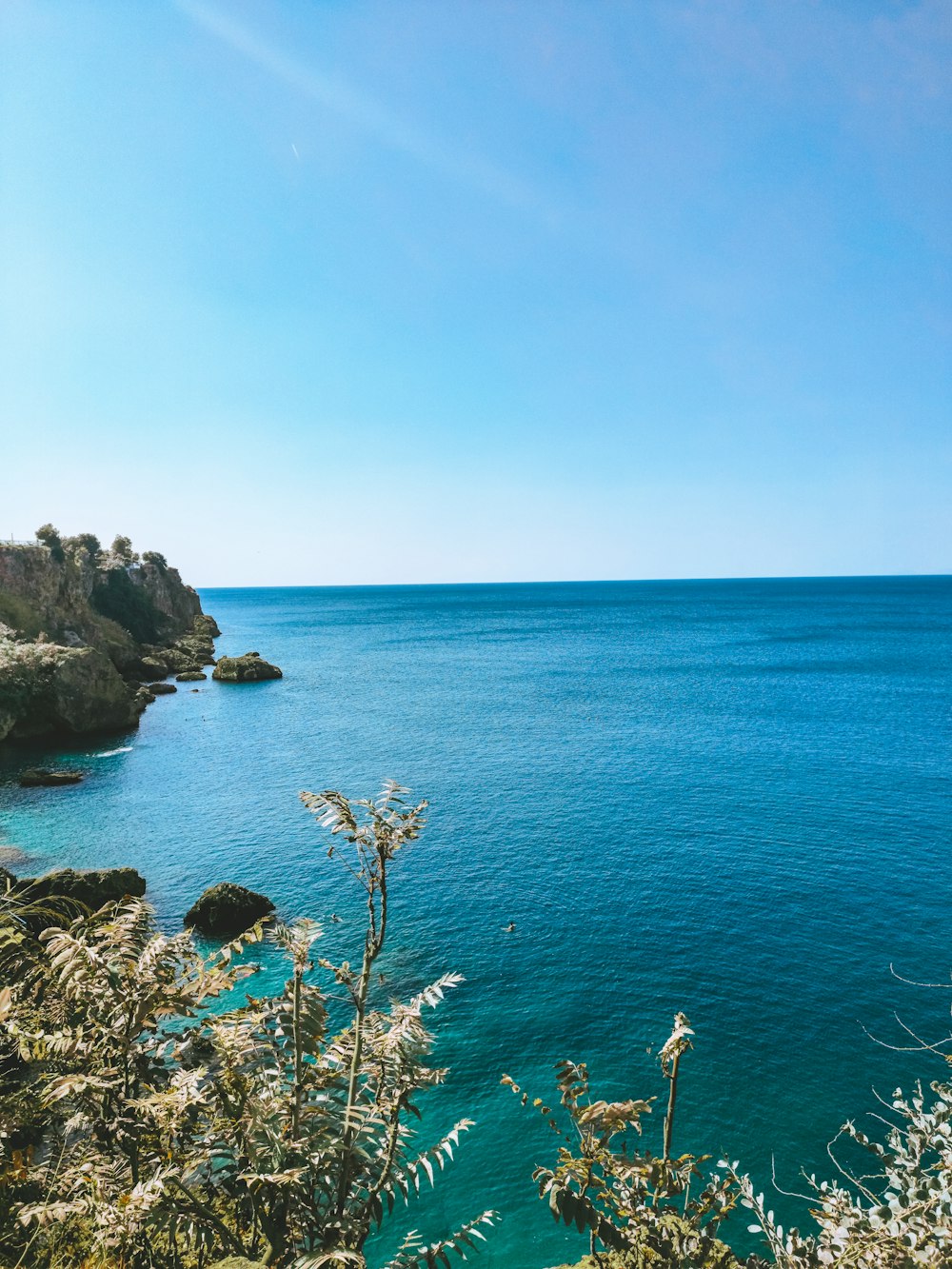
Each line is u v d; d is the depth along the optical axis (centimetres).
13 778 4994
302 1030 491
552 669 10444
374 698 8238
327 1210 456
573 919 2733
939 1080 1841
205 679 10125
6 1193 471
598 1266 493
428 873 3175
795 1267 475
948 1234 436
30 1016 513
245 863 3397
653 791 4347
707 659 11400
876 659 11125
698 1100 1770
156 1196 410
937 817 3816
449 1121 1708
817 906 2817
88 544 11781
